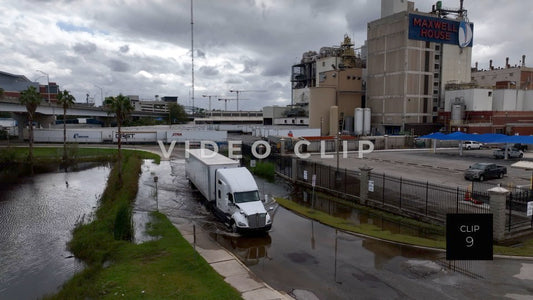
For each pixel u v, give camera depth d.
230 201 22.17
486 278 14.76
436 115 85.94
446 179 35.56
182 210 27.09
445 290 13.79
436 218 22.19
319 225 22.98
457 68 86.94
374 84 90.38
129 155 58.69
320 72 110.56
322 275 15.36
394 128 86.19
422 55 83.00
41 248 21.14
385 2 87.50
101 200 31.34
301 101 124.00
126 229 20.72
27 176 45.66
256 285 14.19
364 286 14.27
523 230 20.05
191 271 15.41
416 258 17.14
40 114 89.38
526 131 73.25
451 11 85.25
